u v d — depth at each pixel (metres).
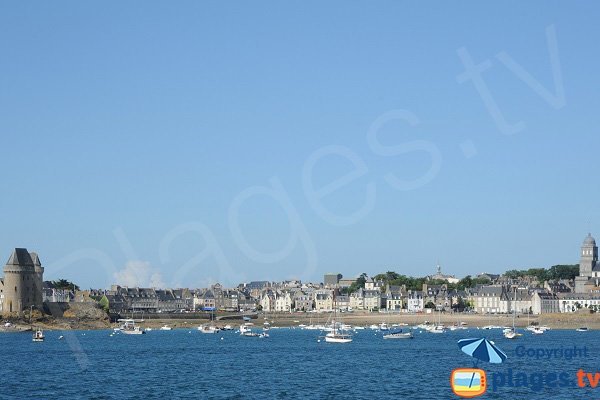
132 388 154.00
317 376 174.38
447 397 139.88
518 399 135.75
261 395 143.12
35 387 156.50
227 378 171.25
